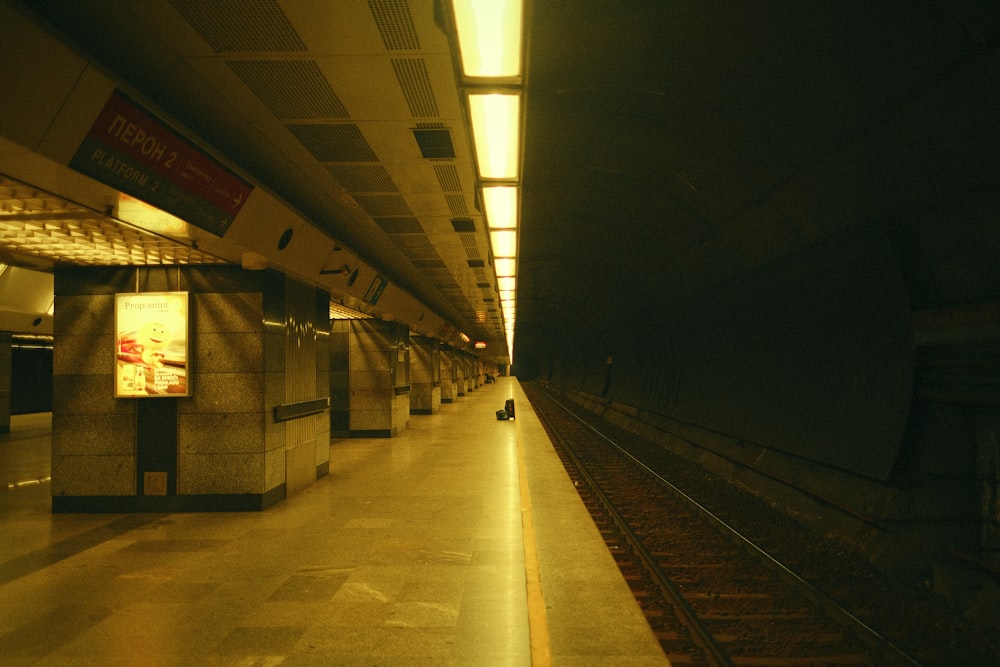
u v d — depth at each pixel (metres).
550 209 10.95
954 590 4.73
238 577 5.20
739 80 5.29
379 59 4.30
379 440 14.91
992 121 4.02
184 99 4.80
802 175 6.23
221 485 7.69
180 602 4.65
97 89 3.82
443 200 7.92
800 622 4.53
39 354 26.59
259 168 6.32
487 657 3.71
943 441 5.66
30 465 11.96
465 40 3.86
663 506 8.59
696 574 5.64
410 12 3.74
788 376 8.91
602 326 25.45
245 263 7.55
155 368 7.69
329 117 5.29
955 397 5.23
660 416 16.70
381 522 7.04
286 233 7.32
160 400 7.76
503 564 5.50
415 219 8.96
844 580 5.40
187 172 5.07
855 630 4.24
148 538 6.45
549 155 7.95
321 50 4.16
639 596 5.04
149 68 4.31
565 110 6.41
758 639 4.21
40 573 5.35
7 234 6.15
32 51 3.28
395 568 5.39
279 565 5.51
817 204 6.52
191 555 5.84
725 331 11.45
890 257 5.82
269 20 3.81
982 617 4.38
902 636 4.26
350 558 5.70
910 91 4.36
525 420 20.11
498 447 13.61
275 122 5.40
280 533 6.61
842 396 7.26
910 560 5.41
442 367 30.23
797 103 5.21
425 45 4.12
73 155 4.01
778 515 8.04
